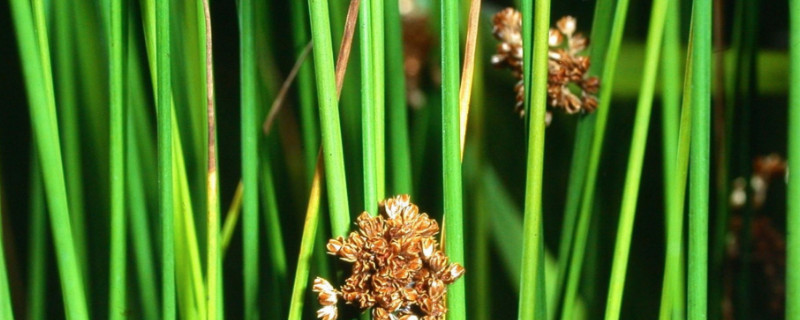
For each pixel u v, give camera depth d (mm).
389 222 326
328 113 323
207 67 335
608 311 355
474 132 455
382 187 330
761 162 576
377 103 327
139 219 406
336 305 333
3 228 453
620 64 729
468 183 513
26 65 325
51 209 330
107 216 461
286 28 447
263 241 463
